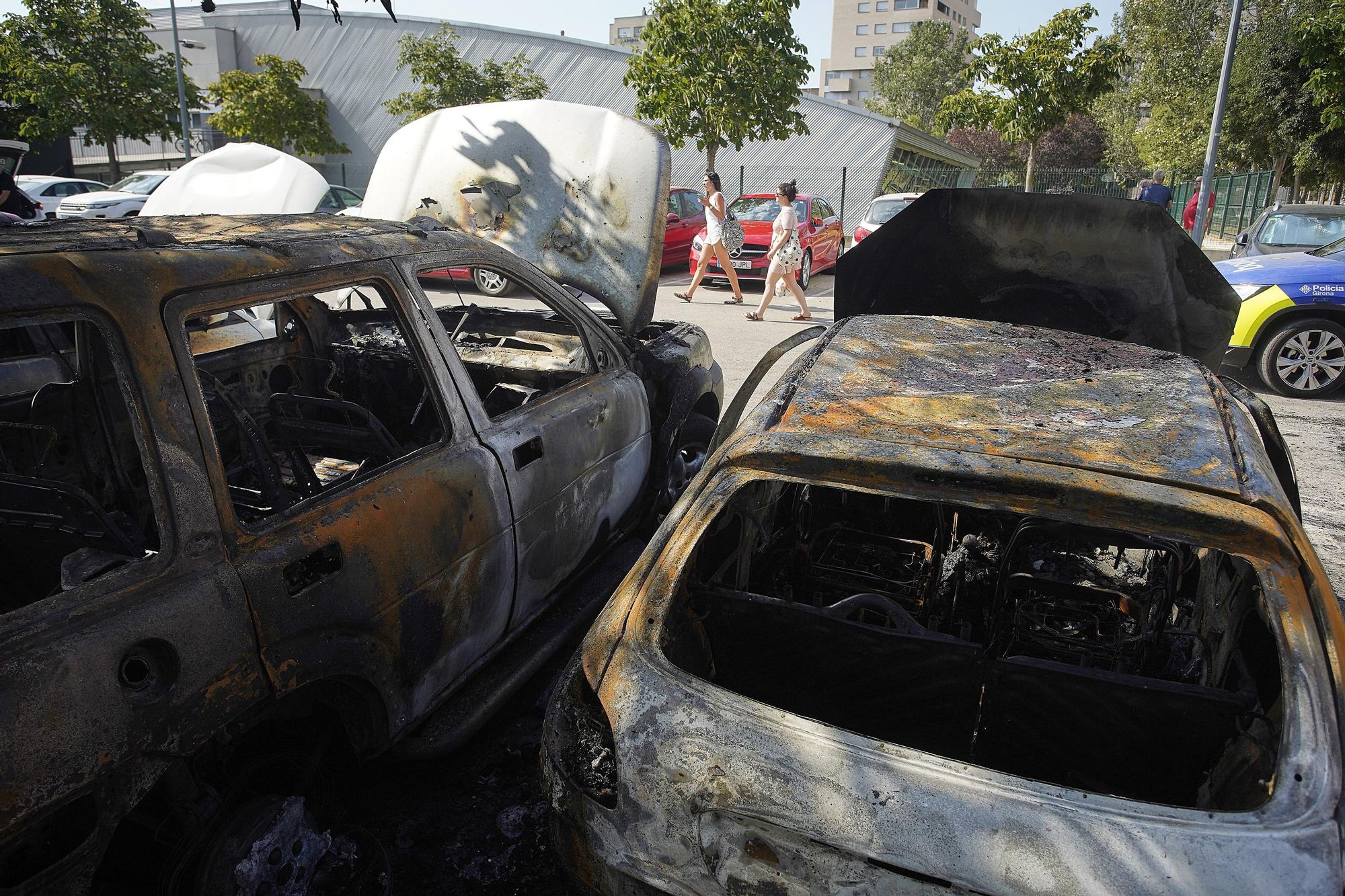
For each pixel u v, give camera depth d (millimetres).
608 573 3428
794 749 1579
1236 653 2066
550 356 3666
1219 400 2211
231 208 5594
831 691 2133
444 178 4172
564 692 1941
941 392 2193
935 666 1969
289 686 1889
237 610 1765
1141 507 1670
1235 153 24547
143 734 1585
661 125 15430
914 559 2857
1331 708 1494
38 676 1421
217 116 22406
